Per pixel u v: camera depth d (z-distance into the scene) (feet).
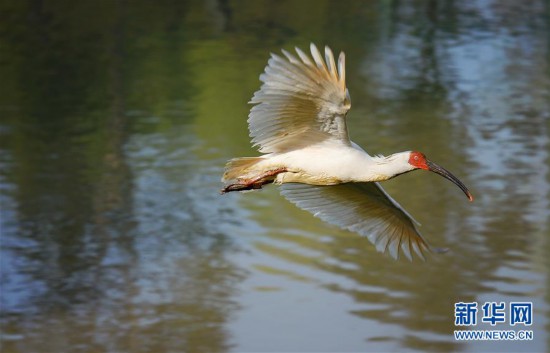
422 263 52.80
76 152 73.05
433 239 56.03
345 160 27.91
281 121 27.40
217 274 51.85
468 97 90.33
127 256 54.24
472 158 71.82
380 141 76.33
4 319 46.88
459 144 75.46
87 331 45.91
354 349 44.06
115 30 111.96
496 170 68.85
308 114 27.09
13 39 107.34
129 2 125.39
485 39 114.32
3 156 71.77
